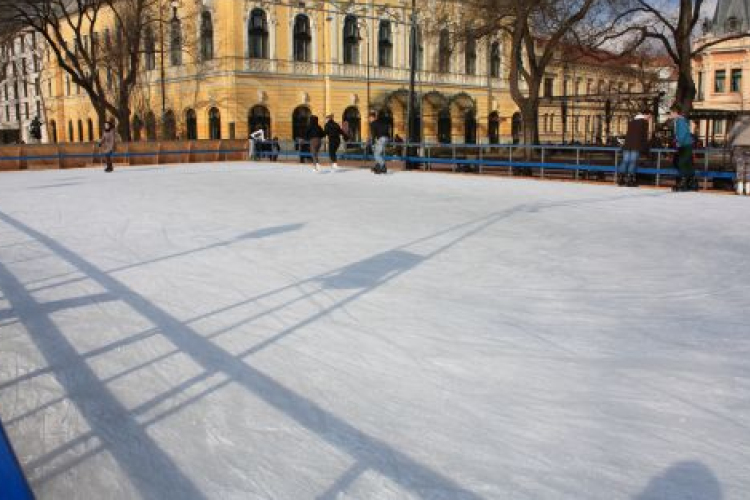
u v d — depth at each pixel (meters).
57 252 8.15
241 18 38.44
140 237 9.12
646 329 5.07
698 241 8.63
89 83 34.97
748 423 3.51
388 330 5.06
